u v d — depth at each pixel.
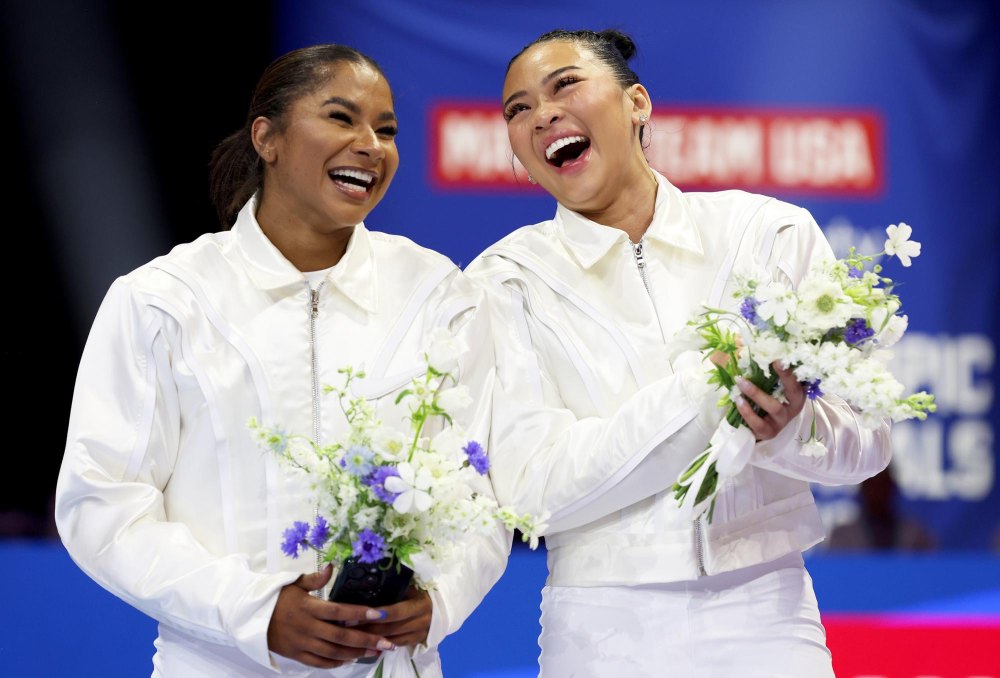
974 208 16.16
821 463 8.46
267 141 8.80
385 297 8.87
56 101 15.03
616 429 8.51
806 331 7.56
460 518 7.21
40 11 14.92
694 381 8.36
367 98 8.69
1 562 12.99
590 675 8.68
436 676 8.34
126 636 12.83
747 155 15.98
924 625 13.22
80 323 15.18
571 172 9.40
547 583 9.21
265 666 8.07
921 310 16.20
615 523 8.81
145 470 8.27
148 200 15.18
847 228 16.11
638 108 9.77
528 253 9.52
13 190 15.02
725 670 8.48
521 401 9.03
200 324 8.44
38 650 12.80
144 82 15.13
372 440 7.25
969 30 16.09
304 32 15.47
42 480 15.09
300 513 8.25
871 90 16.06
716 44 15.93
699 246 9.30
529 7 15.77
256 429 7.38
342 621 7.54
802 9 15.99
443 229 15.72
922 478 16.00
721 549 8.49
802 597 8.77
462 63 15.73
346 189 8.65
